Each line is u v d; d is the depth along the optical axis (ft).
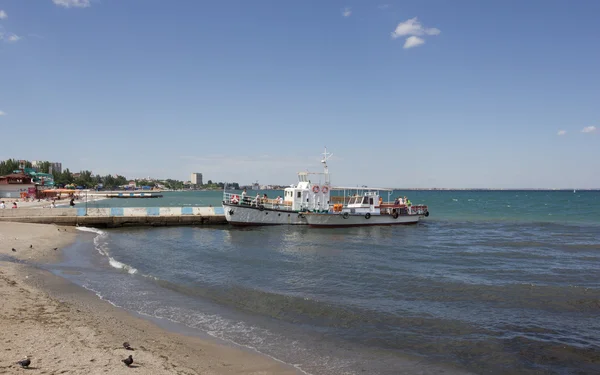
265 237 123.75
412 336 40.19
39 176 474.90
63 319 39.27
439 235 129.90
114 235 129.80
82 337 34.24
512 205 352.69
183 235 129.59
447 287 59.11
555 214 231.91
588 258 84.89
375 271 70.44
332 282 62.34
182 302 50.72
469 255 88.28
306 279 64.44
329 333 40.83
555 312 47.91
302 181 158.81
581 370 33.42
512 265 76.79
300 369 32.01
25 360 26.81
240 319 44.60
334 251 94.63
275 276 66.69
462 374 32.42
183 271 70.90
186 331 39.70
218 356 33.42
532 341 39.04
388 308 48.98
